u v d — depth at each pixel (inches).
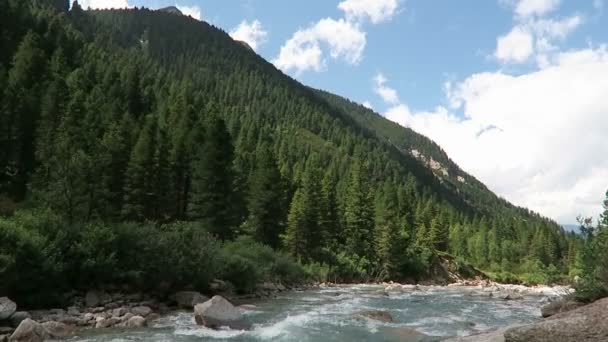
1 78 3070.9
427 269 4119.1
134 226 1375.5
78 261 1165.1
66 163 1560.0
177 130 3270.2
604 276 930.7
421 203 6894.7
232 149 2753.4
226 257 1625.2
